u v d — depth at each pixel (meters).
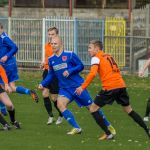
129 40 59.81
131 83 52.22
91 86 49.34
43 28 61.28
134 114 28.52
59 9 72.06
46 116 35.44
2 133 29.61
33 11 71.94
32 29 61.59
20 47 61.91
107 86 27.83
